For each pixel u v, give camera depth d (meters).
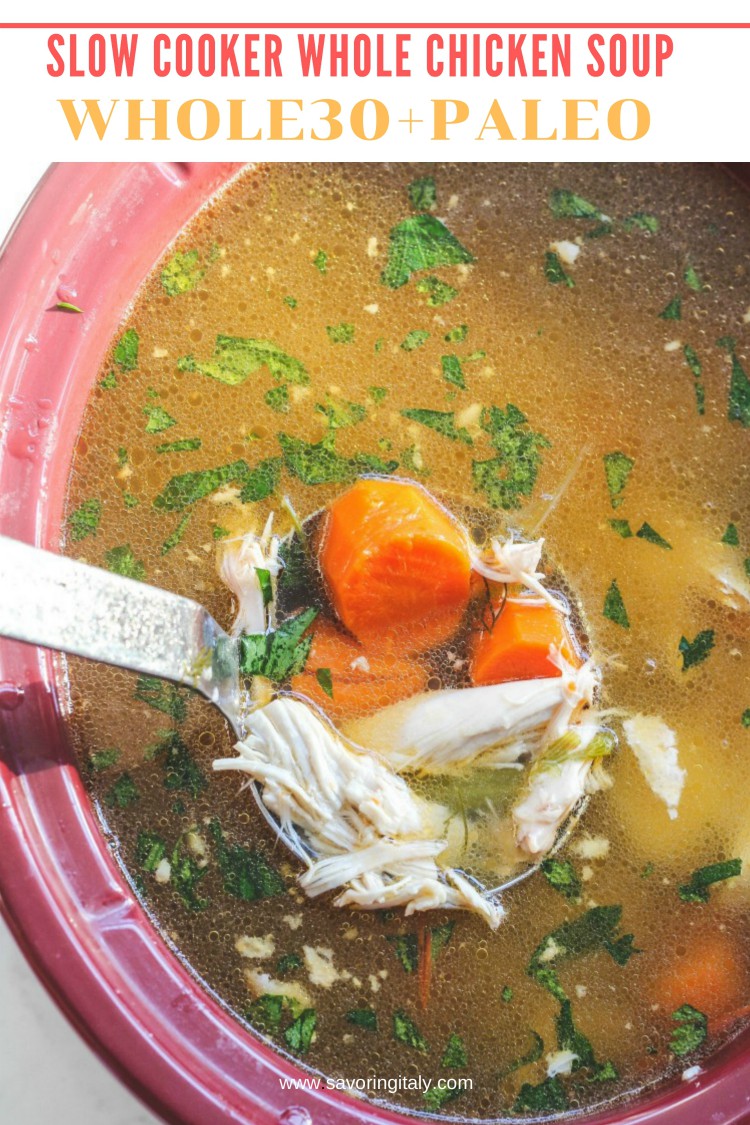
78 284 0.36
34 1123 0.37
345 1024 0.35
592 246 0.39
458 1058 0.35
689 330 0.39
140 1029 0.32
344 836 0.35
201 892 0.35
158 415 0.37
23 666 0.35
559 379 0.39
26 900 0.32
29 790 0.34
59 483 0.36
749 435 0.39
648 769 0.36
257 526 0.37
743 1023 0.35
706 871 0.36
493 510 0.38
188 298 0.38
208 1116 0.32
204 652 0.34
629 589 0.38
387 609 0.36
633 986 0.35
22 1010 0.37
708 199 0.40
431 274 0.39
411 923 0.35
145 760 0.35
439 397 0.38
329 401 0.38
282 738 0.35
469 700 0.35
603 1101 0.35
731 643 0.37
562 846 0.36
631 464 0.38
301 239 0.39
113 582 0.32
